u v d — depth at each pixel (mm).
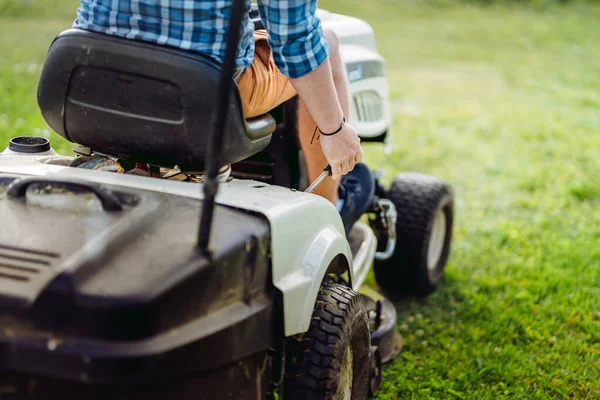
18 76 6520
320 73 1894
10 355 1447
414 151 5758
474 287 3584
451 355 2961
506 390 2711
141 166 2086
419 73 8688
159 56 1811
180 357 1493
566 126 6672
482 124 6605
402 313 3367
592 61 9969
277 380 1844
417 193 3340
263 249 1734
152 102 1854
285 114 2477
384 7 13164
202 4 1802
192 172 1992
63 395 1493
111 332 1429
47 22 9562
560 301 3420
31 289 1449
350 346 2094
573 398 2703
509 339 3104
